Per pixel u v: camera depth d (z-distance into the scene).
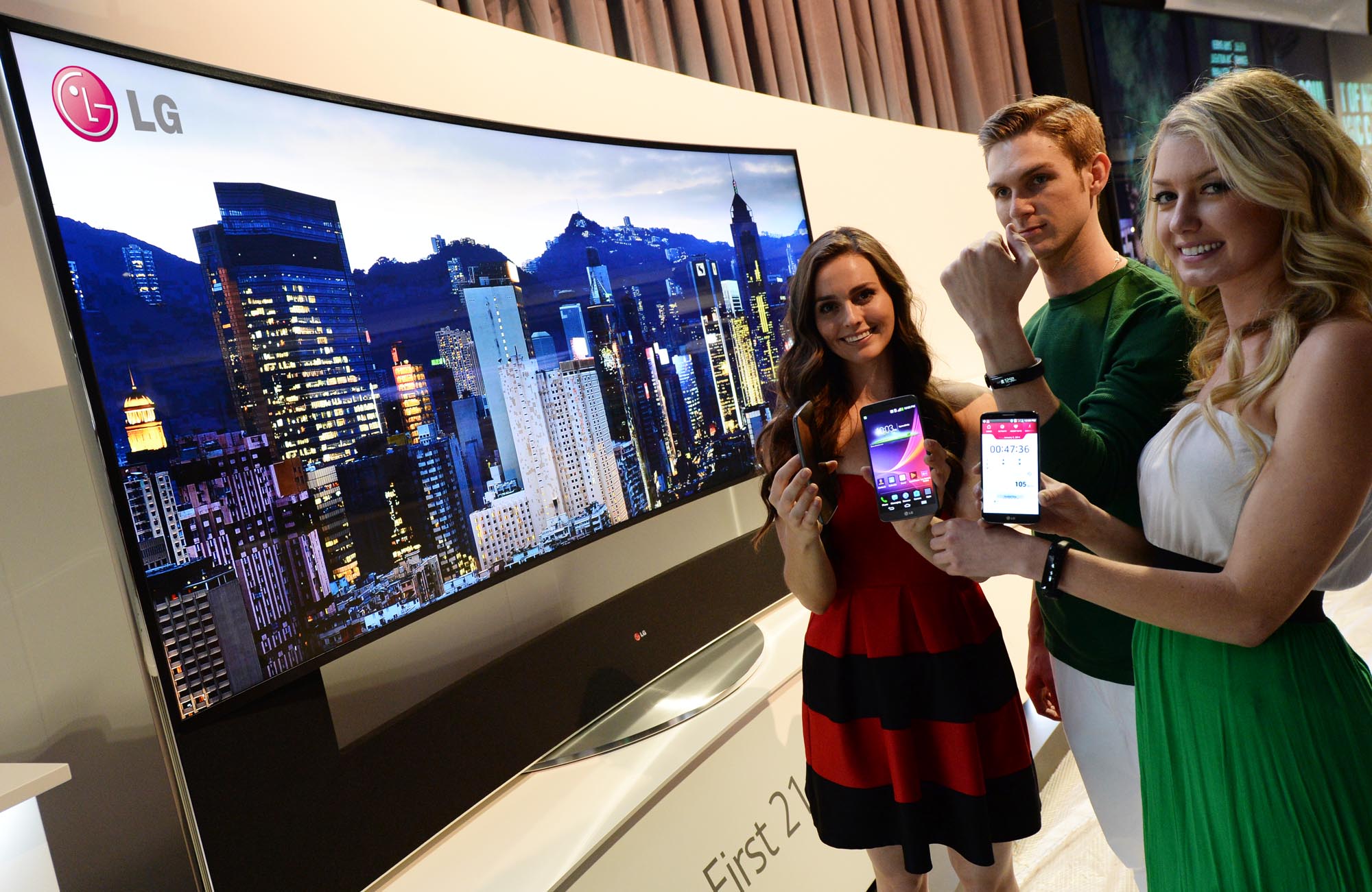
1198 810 1.06
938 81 4.13
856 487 1.47
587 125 1.94
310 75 1.41
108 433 0.96
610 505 1.74
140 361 1.02
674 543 2.01
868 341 1.43
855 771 1.48
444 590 1.39
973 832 1.42
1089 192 1.58
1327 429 0.87
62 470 1.05
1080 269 1.61
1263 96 0.95
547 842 1.30
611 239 1.81
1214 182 0.99
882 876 1.57
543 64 1.86
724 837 1.57
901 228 3.12
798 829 1.76
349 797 1.21
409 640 1.41
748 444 2.16
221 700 1.07
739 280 2.18
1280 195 0.92
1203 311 1.20
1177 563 1.09
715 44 2.93
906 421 1.23
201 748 1.04
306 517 1.19
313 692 1.18
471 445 1.46
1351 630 3.00
